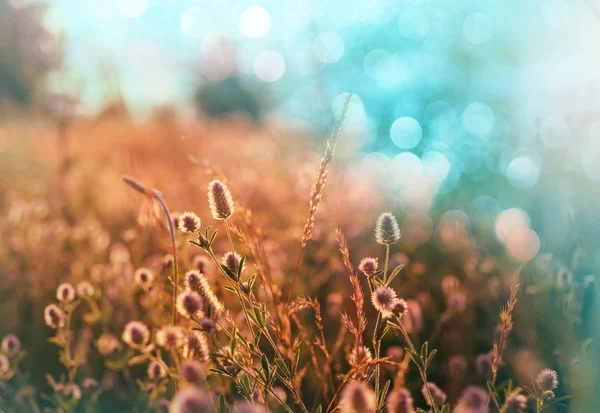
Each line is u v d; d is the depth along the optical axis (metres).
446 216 0.98
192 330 0.38
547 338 0.53
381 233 0.40
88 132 1.29
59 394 0.50
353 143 1.14
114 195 0.98
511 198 1.14
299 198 0.89
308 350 0.54
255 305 0.39
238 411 0.31
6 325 0.59
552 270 0.57
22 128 1.71
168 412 0.45
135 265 0.61
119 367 0.50
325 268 0.65
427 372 0.53
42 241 0.73
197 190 0.96
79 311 0.62
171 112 1.89
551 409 0.46
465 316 0.56
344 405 0.33
